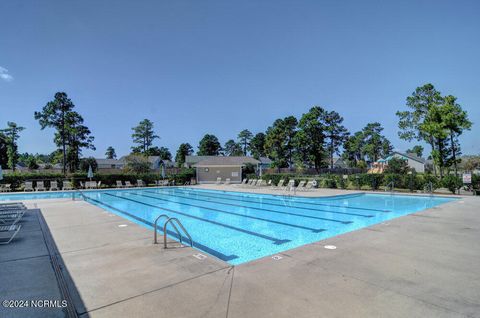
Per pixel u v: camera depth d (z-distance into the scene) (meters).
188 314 2.97
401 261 4.71
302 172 41.44
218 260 4.87
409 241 6.04
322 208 13.95
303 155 41.78
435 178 18.31
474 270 4.28
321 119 42.56
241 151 77.12
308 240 7.78
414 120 25.30
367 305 3.15
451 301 3.25
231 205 15.45
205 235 8.36
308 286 3.70
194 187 26.67
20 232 7.26
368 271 4.25
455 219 8.65
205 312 3.02
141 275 4.15
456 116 20.50
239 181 36.09
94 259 4.96
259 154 70.94
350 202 15.87
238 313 2.99
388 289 3.59
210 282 3.86
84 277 4.09
